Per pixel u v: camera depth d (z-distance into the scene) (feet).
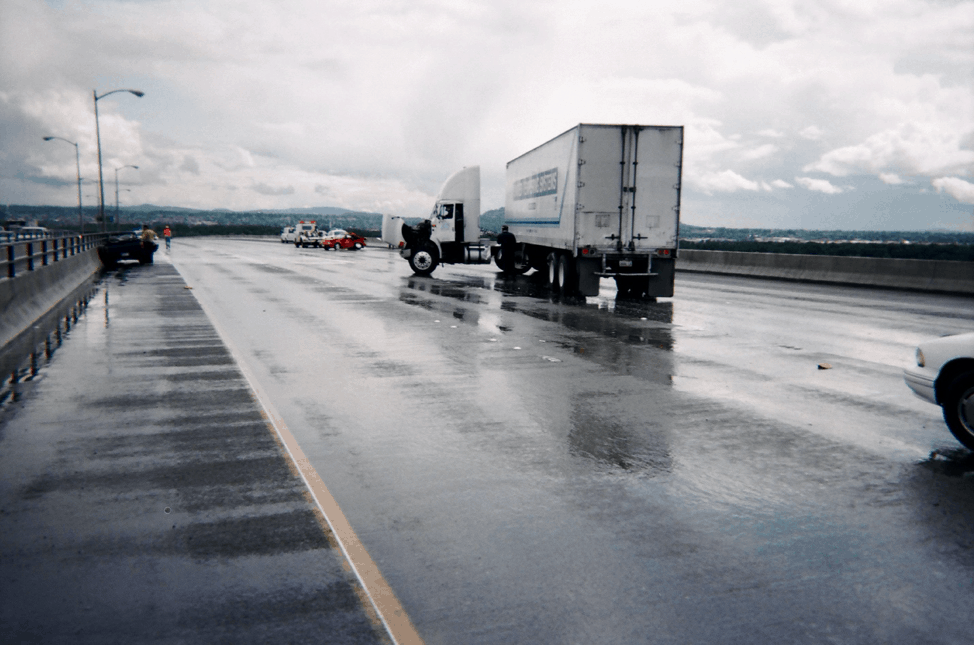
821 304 68.23
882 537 16.08
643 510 17.52
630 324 52.08
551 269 77.82
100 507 17.39
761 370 35.35
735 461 21.33
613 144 67.05
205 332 46.26
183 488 18.70
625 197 67.72
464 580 13.92
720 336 46.55
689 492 18.76
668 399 29.14
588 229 67.67
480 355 38.78
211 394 29.32
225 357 37.45
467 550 15.23
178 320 51.96
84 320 51.75
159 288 78.38
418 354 38.96
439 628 12.26
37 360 36.37
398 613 12.70
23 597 13.16
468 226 104.68
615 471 20.34
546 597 13.32
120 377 32.45
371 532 16.07
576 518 16.99
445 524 16.56
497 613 12.75
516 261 102.68
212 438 23.15
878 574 14.38
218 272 107.45
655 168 67.62
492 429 24.50
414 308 61.05
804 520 16.99
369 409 27.09
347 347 41.11
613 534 16.12
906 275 86.53
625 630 12.28
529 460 21.22
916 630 12.42
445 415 26.27
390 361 36.88
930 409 27.84
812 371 35.17
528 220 89.81
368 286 83.82
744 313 59.77
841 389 31.22
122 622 12.35
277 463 20.74
